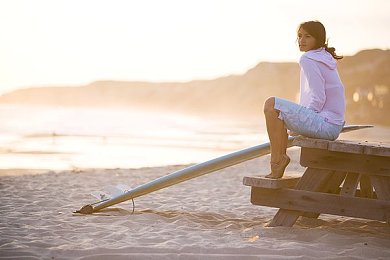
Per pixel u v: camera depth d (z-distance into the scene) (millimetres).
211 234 8305
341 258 6922
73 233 8352
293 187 8906
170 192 13742
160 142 52438
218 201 12359
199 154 37906
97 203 10414
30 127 82688
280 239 7961
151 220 9445
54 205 11336
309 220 9438
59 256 7004
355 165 8203
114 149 40938
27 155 33188
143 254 7000
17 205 11195
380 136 77875
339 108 8328
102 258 6887
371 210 8062
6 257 6918
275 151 8461
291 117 8219
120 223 9109
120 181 16766
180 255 6957
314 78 8180
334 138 8414
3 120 109312
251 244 7520
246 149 9227
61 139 54344
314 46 8344
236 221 9758
